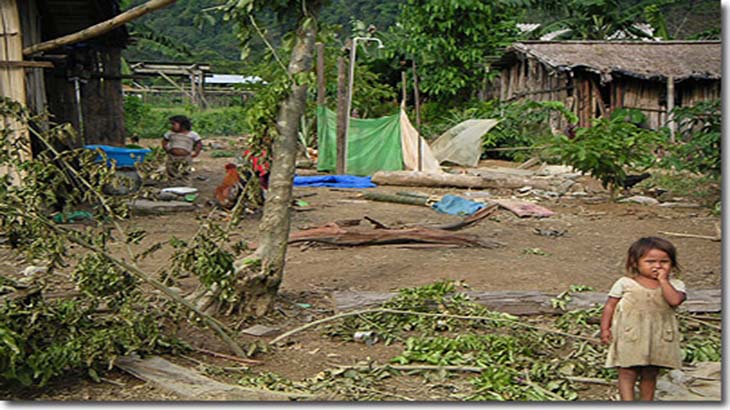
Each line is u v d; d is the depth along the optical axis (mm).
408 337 5625
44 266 7395
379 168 17609
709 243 9516
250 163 5922
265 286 5918
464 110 24188
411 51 24938
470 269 7754
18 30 9180
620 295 4219
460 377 4828
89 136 16125
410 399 4402
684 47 24203
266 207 5961
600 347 5297
